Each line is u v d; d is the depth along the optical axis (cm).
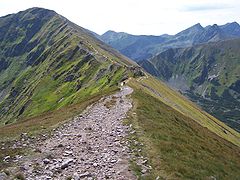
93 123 4216
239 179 3066
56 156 2762
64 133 3738
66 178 2261
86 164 2567
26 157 2714
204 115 11350
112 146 3056
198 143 3881
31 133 3856
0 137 3847
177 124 4738
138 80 10894
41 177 2244
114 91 7556
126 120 4131
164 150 2988
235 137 10831
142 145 3077
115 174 2370
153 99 6544
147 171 2466
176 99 10900
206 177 2644
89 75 19338
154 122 4153
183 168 2614
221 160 3534
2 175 2186
